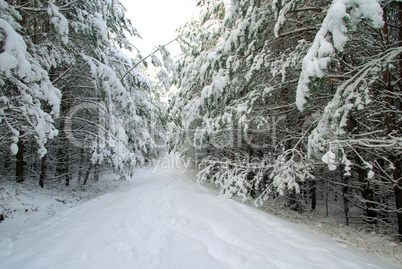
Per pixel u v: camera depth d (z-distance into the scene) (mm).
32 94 3805
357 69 4133
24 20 6109
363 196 6445
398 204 4926
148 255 2740
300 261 2459
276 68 5621
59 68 8133
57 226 3846
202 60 8219
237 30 5531
